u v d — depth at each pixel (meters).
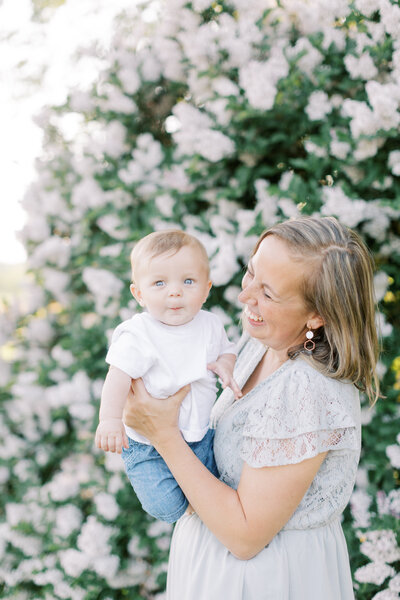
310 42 2.31
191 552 1.47
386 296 2.50
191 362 1.46
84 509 2.74
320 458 1.27
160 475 1.48
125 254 2.64
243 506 1.30
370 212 2.22
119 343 1.44
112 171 2.88
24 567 2.63
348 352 1.30
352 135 2.21
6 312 3.18
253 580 1.35
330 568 1.43
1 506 2.99
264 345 1.53
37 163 3.08
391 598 2.13
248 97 2.23
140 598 2.61
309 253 1.28
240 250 2.33
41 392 2.94
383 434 2.34
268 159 2.51
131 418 1.41
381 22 2.19
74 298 3.07
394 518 2.22
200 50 2.39
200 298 1.48
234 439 1.42
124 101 2.70
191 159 2.53
